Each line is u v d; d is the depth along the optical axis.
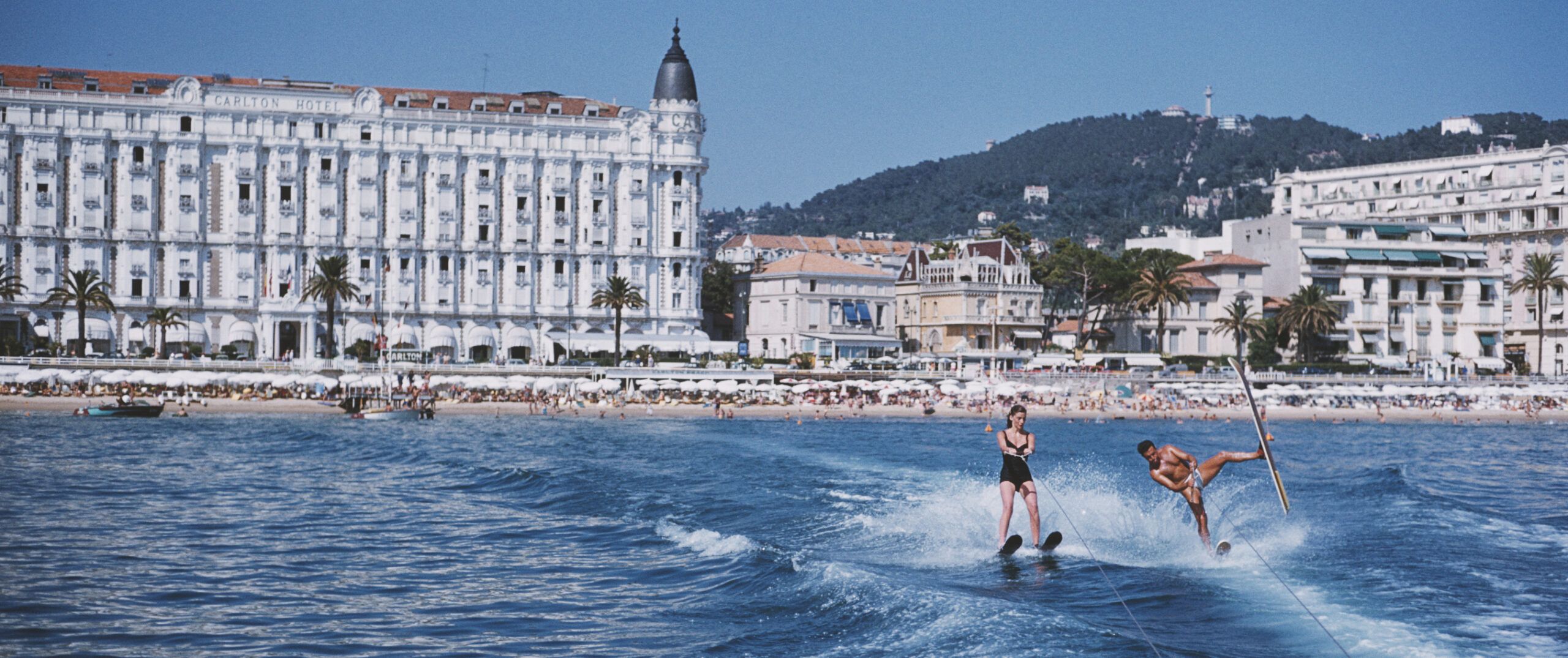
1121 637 24.47
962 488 52.44
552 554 37.62
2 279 157.88
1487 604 27.86
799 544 36.66
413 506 49.53
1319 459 80.81
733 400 146.38
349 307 175.88
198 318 173.12
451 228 180.50
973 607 26.69
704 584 32.22
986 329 192.88
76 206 169.12
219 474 63.28
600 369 154.62
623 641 26.83
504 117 183.12
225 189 174.00
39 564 35.91
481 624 28.69
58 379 130.88
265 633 28.08
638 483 55.94
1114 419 142.12
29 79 171.12
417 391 135.12
